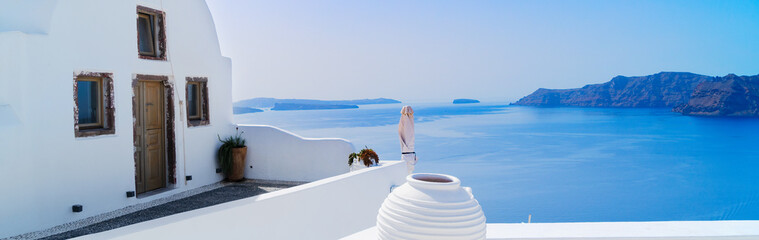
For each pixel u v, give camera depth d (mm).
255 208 4445
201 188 9125
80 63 6668
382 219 1698
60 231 6086
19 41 5828
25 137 5898
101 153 7012
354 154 8016
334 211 5727
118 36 7324
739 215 41625
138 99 7957
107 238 3049
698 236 2061
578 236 2033
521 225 2234
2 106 5758
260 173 10188
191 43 9062
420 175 1908
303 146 9773
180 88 8734
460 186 1759
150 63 8000
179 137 8680
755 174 55281
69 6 6492
